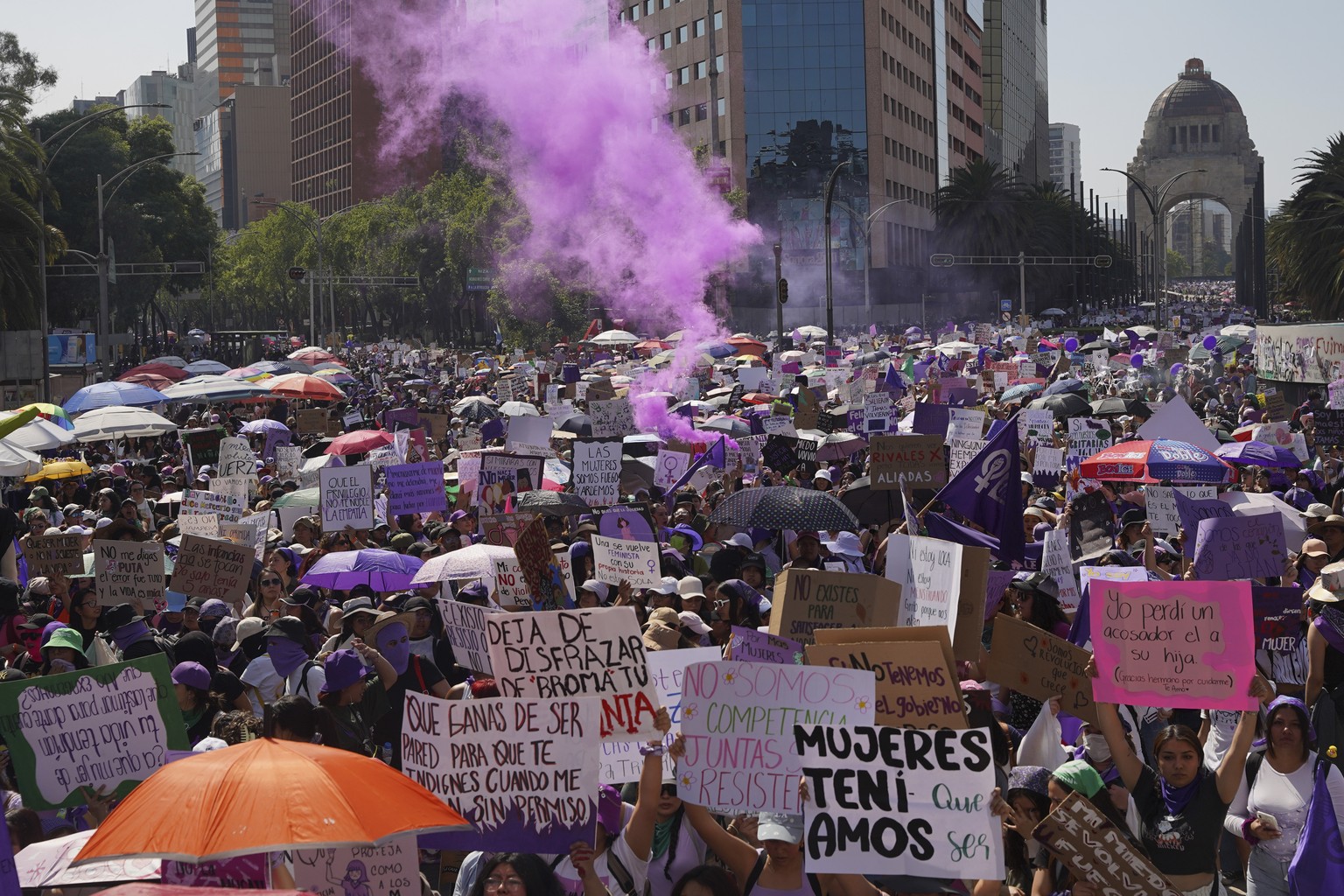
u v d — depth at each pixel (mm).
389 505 18234
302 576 14516
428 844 6383
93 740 7207
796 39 126062
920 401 32469
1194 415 19281
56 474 23656
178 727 7309
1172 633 7328
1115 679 7395
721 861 6867
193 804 5164
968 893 6191
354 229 138750
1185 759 7055
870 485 16438
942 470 15914
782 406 26938
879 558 14234
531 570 8445
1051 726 8195
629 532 14266
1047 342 58594
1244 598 7223
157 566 12266
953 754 5852
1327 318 78500
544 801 6266
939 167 155625
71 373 59906
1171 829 7125
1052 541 12836
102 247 51062
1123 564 12141
